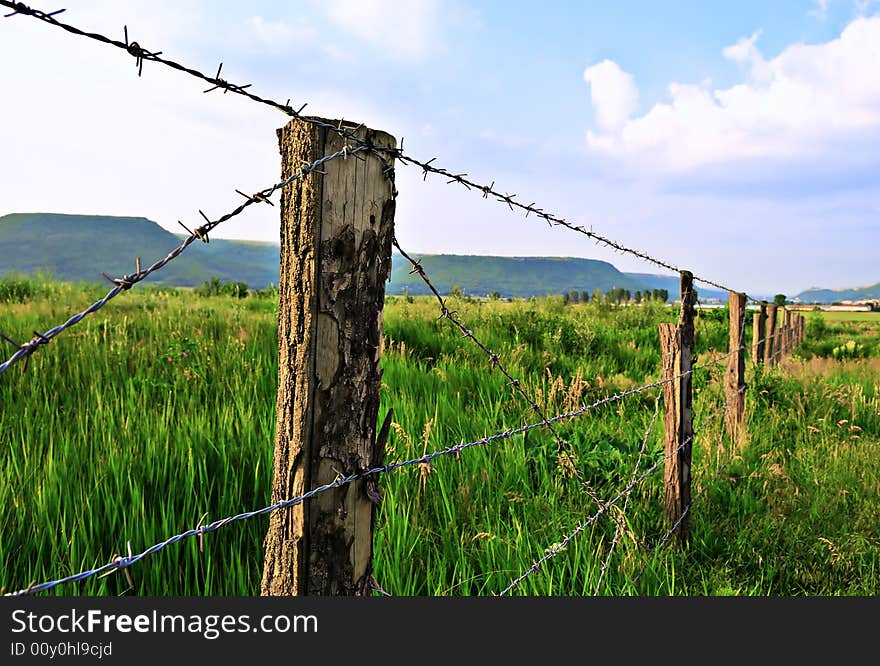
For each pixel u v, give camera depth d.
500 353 7.32
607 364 8.28
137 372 4.69
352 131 1.18
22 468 2.83
